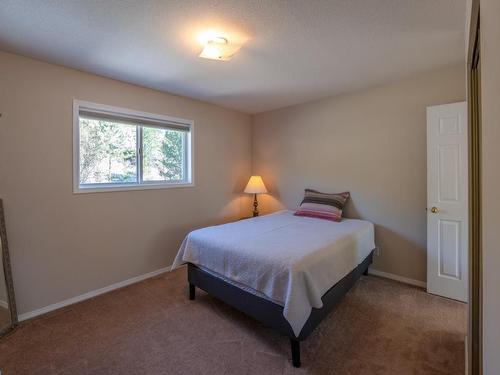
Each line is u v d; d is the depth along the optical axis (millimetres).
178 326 1976
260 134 4141
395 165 2807
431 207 2443
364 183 3035
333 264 1933
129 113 2762
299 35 1853
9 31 1750
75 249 2393
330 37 1883
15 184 2053
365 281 2779
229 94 3197
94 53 2084
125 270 2756
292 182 3750
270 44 1978
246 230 2479
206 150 3582
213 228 2568
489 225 601
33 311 2146
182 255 2369
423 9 1564
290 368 1547
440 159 2383
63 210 2314
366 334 1856
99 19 1639
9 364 1586
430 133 2426
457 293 2336
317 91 3092
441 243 2406
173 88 2951
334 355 1648
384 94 2854
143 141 2975
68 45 1950
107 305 2307
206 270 2215
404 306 2246
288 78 2682
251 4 1512
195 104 3422
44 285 2211
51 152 2234
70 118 2344
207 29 1766
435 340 1785
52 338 1835
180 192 3277
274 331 1912
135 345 1758
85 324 2010
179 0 1470
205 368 1555
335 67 2416
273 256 1730
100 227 2562
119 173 2777
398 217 2803
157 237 3045
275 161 3955
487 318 623
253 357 1642
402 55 2178
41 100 2176
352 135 3115
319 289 1725
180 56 2162
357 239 2389
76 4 1489
